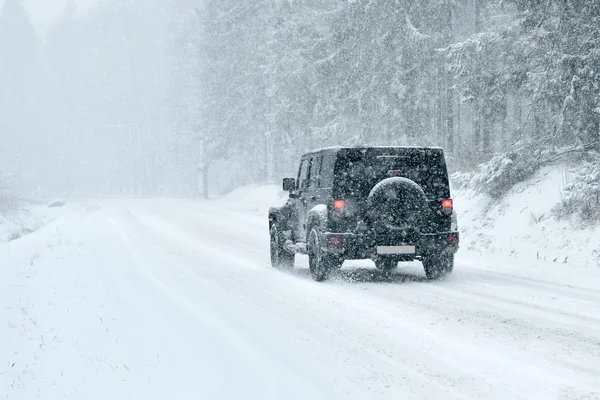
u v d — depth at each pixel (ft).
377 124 152.35
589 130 80.43
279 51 217.36
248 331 36.78
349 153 55.67
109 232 122.31
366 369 28.53
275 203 200.95
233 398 24.99
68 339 37.40
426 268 57.88
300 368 28.91
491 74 94.53
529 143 87.56
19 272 68.90
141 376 29.07
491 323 37.68
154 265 71.36
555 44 80.23
